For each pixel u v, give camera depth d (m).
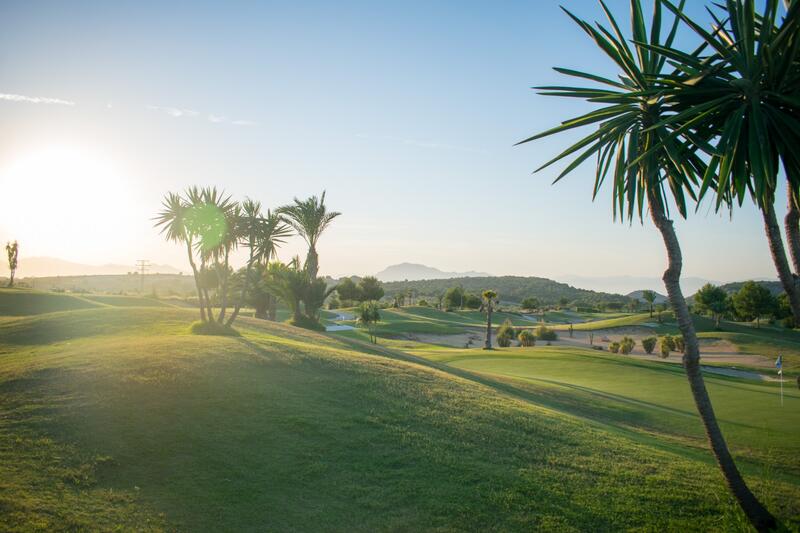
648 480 12.55
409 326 89.69
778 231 10.52
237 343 20.16
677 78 9.60
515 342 86.56
